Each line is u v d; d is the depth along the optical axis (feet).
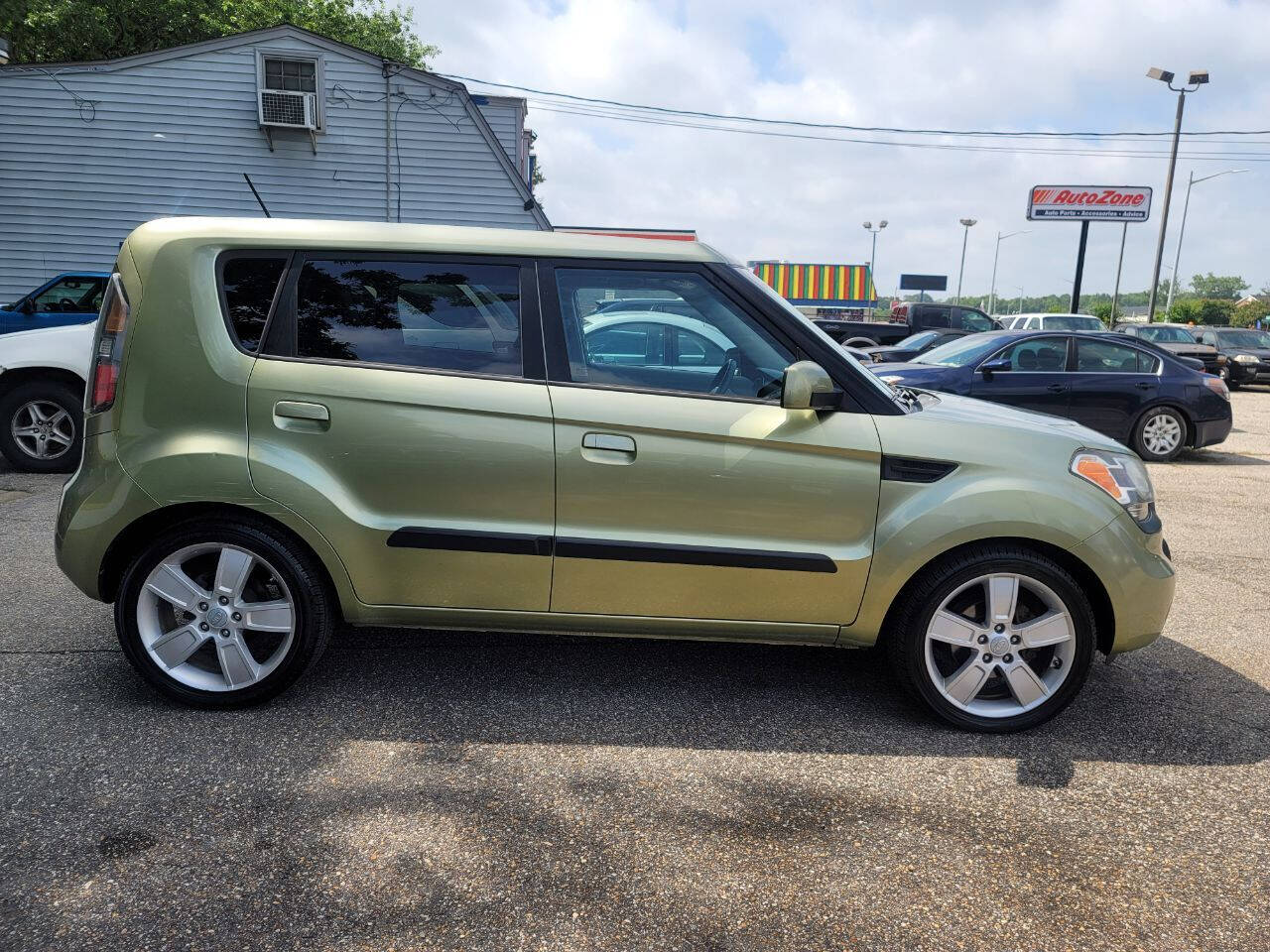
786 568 9.96
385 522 9.84
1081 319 74.84
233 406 9.65
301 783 8.74
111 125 49.47
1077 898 7.34
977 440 10.12
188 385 9.66
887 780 9.22
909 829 8.32
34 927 6.57
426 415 9.73
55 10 72.49
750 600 10.10
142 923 6.66
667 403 9.89
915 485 9.98
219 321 9.73
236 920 6.73
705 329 10.20
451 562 9.90
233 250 9.86
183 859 7.47
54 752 9.17
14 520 18.94
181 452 9.56
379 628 13.10
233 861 7.47
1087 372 32.83
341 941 6.56
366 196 53.11
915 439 9.98
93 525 9.70
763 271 137.90
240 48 49.98
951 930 6.90
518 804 8.52
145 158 50.16
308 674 11.38
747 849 7.91
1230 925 7.06
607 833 8.08
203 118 50.44
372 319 9.92
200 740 9.54
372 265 9.95
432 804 8.46
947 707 10.30
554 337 9.98
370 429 9.71
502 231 10.28
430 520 9.86
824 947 6.66
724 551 9.89
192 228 9.90
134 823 7.96
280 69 50.65
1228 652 13.43
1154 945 6.81
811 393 9.53
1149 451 33.27
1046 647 10.48
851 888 7.39
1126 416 32.99
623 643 12.89
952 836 8.22
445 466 9.77
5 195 49.08
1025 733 10.43
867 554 9.98
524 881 7.34
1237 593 16.57
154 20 81.00
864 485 9.92
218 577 9.87
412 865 7.50
